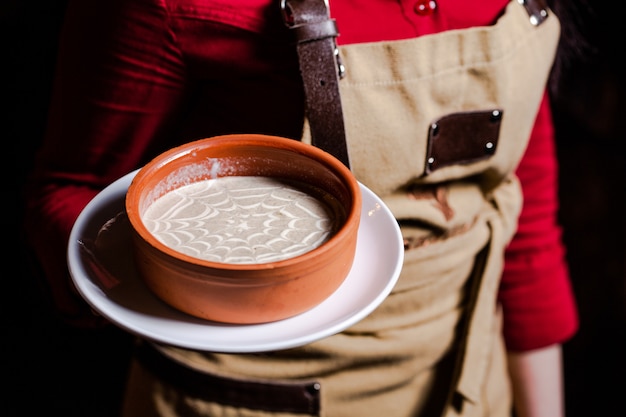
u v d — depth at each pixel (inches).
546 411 45.4
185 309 24.1
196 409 36.2
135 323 23.8
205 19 29.6
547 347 44.5
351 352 36.0
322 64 29.3
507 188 39.5
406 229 35.7
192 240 24.5
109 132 31.4
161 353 36.5
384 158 32.9
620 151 81.7
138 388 38.3
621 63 78.7
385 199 34.7
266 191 26.5
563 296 44.0
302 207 25.9
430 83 32.3
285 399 36.0
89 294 24.3
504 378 43.1
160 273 23.7
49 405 68.6
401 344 36.9
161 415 36.9
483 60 33.1
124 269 25.4
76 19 30.4
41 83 68.0
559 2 39.3
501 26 33.3
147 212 25.4
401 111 32.2
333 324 23.9
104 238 26.2
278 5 29.9
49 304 36.4
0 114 69.4
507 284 43.1
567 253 81.5
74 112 31.2
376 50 31.2
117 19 29.6
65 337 71.8
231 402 35.9
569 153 82.7
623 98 80.4
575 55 44.3
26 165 71.2
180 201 26.0
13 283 72.1
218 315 23.8
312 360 35.9
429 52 32.1
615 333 79.7
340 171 25.6
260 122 32.3
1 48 66.4
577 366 78.6
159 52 30.0
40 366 70.4
